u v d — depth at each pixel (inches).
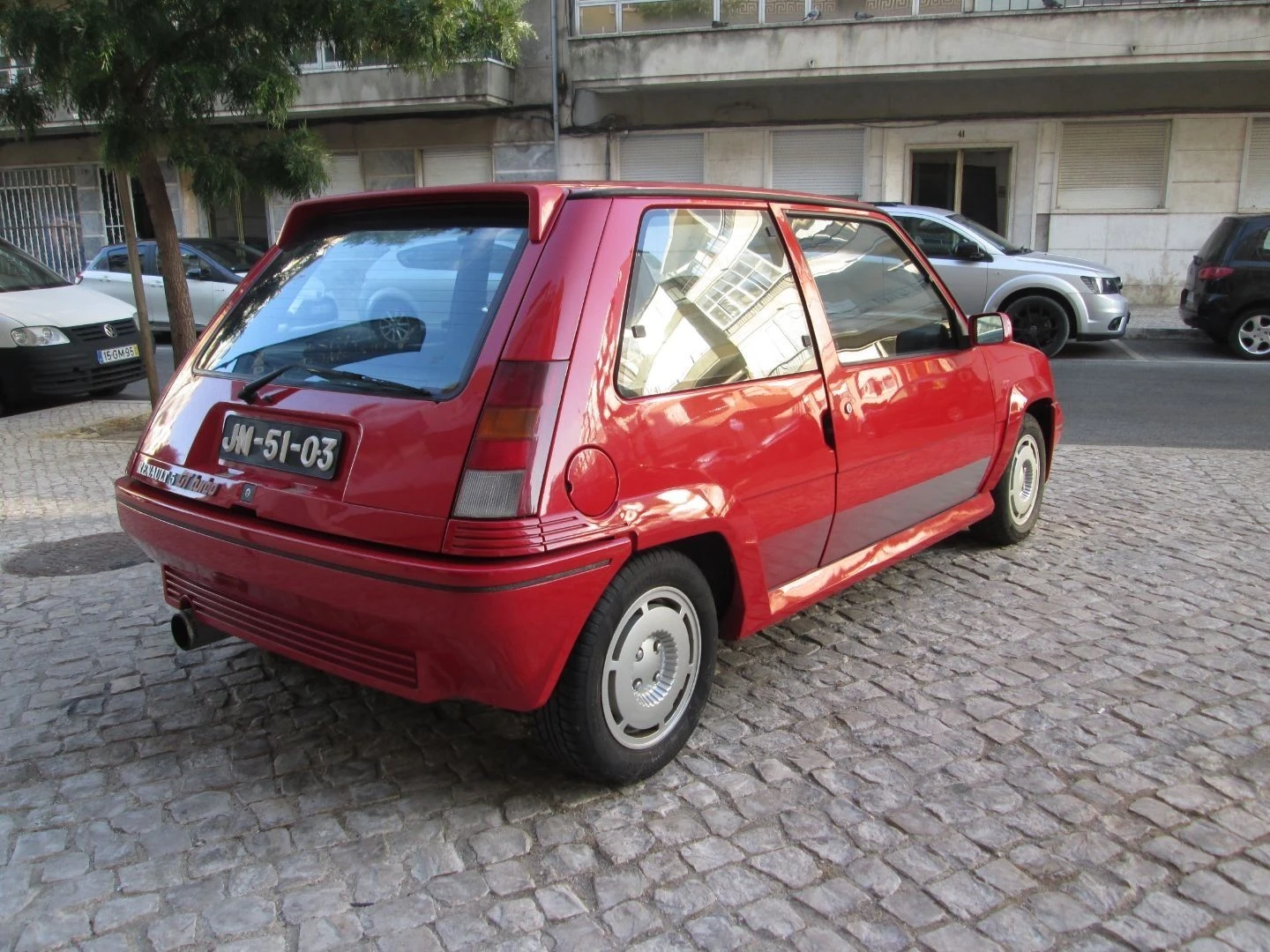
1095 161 671.1
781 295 140.9
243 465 123.1
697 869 106.6
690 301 125.6
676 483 118.6
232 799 120.6
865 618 172.2
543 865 107.6
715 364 127.1
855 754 128.8
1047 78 659.4
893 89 685.3
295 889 104.0
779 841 111.1
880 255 165.5
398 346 116.9
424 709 142.8
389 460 108.7
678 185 129.0
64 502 258.2
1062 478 267.1
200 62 282.8
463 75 710.5
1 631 171.6
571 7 722.2
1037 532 219.3
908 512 170.1
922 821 114.4
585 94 733.9
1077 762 126.0
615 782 120.6
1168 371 454.9
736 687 147.6
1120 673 149.9
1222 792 119.1
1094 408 373.4
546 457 104.5
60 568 204.8
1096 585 186.1
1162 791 119.5
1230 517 227.9
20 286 405.7
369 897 102.6
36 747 132.9
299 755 130.4
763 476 131.1
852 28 642.2
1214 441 316.8
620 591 113.3
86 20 263.3
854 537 156.5
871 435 152.1
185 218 842.8
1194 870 105.3
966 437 178.7
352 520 109.3
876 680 149.2
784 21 693.3
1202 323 495.2
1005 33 622.2
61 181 875.4
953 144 686.5
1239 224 484.7
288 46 302.8
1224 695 142.9
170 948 95.7
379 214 133.8
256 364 130.4
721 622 135.9
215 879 105.7
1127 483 260.4
